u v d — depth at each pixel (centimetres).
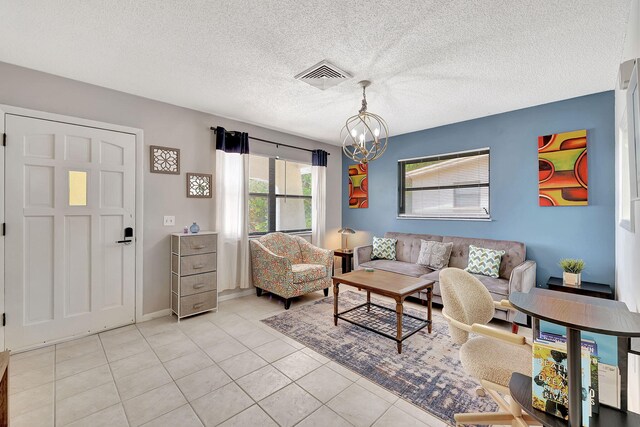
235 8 175
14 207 238
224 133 368
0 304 232
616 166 273
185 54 226
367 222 524
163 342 260
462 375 210
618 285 272
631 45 177
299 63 240
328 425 162
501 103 331
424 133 444
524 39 204
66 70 251
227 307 353
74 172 266
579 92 299
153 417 167
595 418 92
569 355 86
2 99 236
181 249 309
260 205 438
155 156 317
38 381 200
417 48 217
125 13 179
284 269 349
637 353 98
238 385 198
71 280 265
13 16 181
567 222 321
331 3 170
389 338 250
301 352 243
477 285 194
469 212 403
